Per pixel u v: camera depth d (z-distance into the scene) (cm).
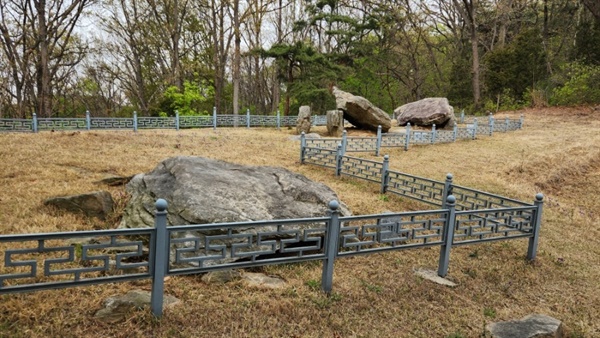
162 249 329
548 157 1352
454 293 457
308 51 2533
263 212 516
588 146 1533
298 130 1777
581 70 2423
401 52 3294
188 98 2334
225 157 1066
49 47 2234
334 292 421
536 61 2694
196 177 547
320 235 534
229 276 429
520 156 1350
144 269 433
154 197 544
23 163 795
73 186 677
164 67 2945
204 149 1165
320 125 2170
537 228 573
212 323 343
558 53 3034
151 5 2639
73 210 570
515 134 1795
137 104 3181
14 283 377
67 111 3150
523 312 432
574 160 1361
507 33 3584
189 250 344
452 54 3516
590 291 502
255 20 2730
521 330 383
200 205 489
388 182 866
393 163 1173
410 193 870
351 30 3042
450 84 3241
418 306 418
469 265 542
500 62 2789
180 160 610
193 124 1834
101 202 579
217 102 2892
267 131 1859
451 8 3278
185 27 2958
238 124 2033
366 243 437
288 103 2769
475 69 2889
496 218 542
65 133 1190
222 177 572
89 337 306
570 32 3147
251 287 412
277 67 2958
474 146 1505
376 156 1270
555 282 518
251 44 3148
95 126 1567
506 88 2759
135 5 2703
